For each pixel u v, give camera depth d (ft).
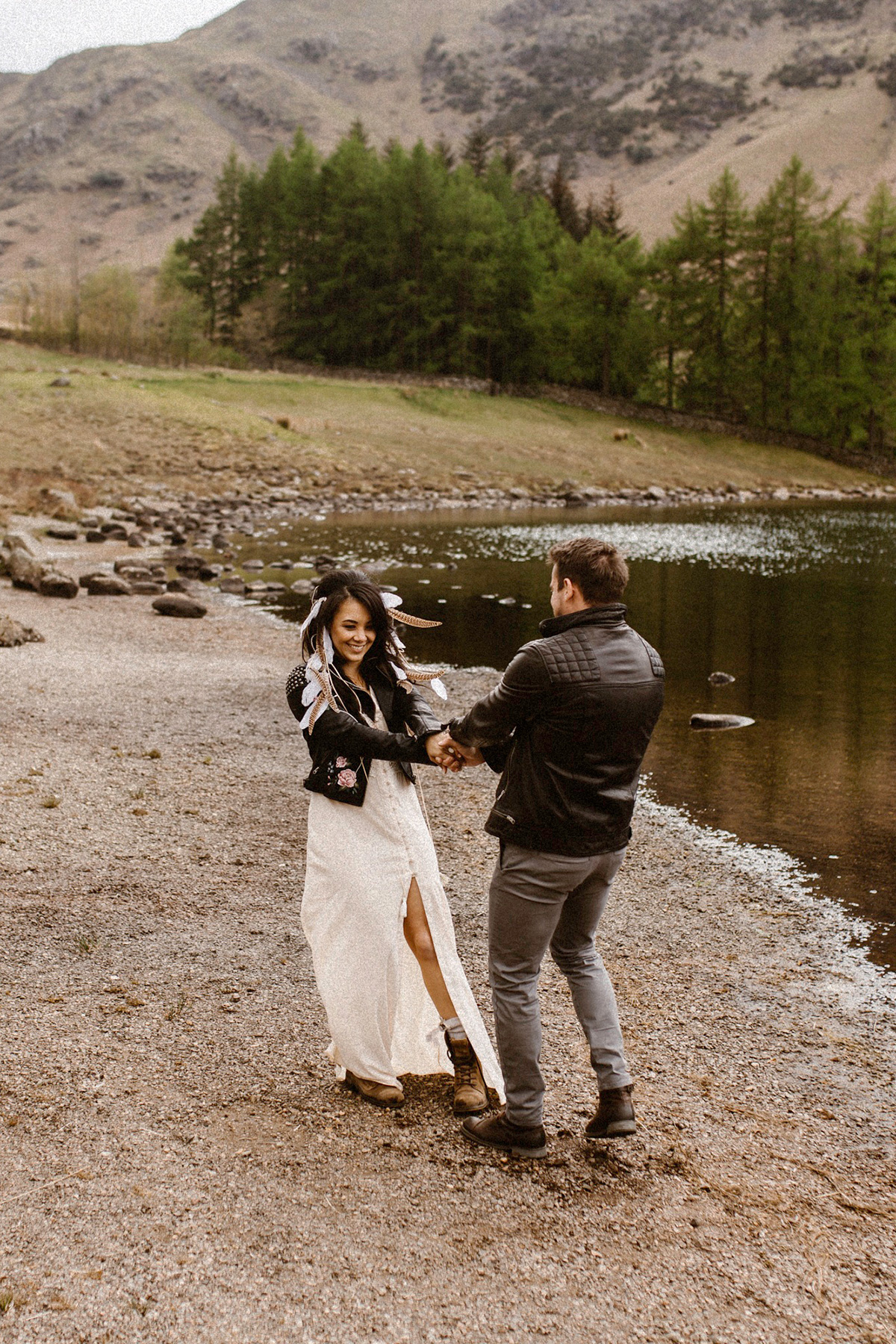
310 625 12.07
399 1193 10.52
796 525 115.75
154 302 279.49
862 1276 9.60
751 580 70.85
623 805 10.81
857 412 213.46
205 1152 11.05
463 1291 9.16
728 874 21.01
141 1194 10.29
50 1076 12.40
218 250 322.55
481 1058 12.03
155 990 14.83
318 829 12.15
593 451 177.58
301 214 266.77
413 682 12.78
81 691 33.78
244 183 299.58
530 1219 10.19
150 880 18.95
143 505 104.99
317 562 72.90
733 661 44.29
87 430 132.77
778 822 24.16
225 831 21.79
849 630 51.93
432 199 243.40
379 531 98.63
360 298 255.91
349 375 228.63
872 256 215.51
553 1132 11.78
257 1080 12.60
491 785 26.78
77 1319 8.65
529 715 10.49
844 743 31.04
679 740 31.53
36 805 22.56
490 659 43.55
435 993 12.28
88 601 53.83
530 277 239.91
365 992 11.88
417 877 12.12
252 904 18.13
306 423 158.30
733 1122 12.20
